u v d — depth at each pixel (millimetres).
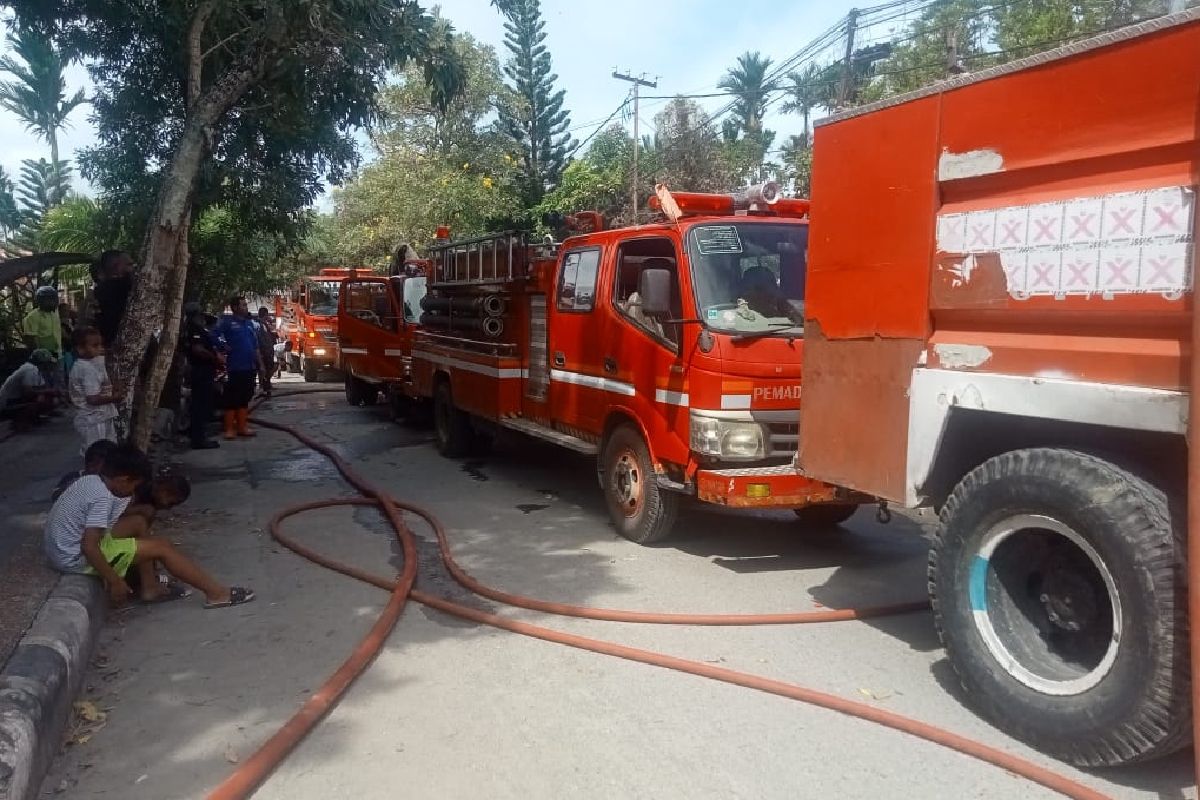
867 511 8266
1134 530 3385
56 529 5324
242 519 7805
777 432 6219
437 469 10258
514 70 36906
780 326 6289
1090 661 3840
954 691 4441
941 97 4230
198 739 3934
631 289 7277
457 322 10422
